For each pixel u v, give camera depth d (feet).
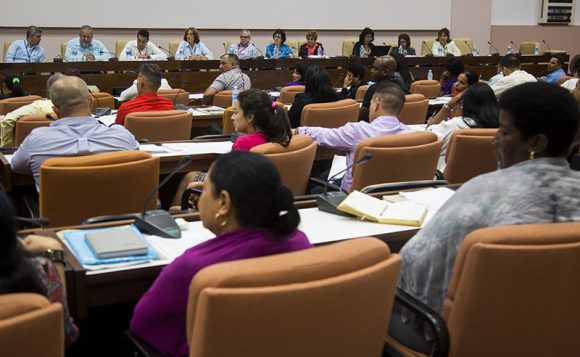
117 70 25.25
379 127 11.96
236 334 3.96
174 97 20.43
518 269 4.87
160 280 4.91
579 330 5.31
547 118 5.30
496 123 11.94
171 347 5.02
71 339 4.84
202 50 31.73
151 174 8.75
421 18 41.19
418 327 5.89
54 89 10.09
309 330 4.18
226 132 16.58
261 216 4.84
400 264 4.60
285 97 21.38
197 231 6.72
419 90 24.36
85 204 8.44
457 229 5.48
